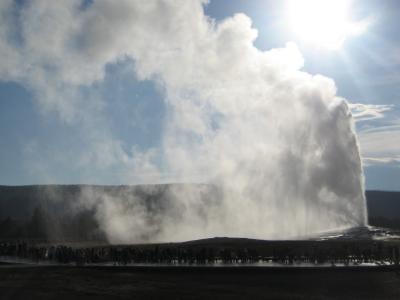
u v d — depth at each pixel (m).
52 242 75.19
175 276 36.75
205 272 37.50
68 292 31.95
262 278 35.19
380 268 36.53
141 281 35.16
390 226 75.38
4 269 41.28
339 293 31.03
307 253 40.78
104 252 47.78
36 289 33.00
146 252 44.34
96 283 34.69
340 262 39.53
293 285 33.12
